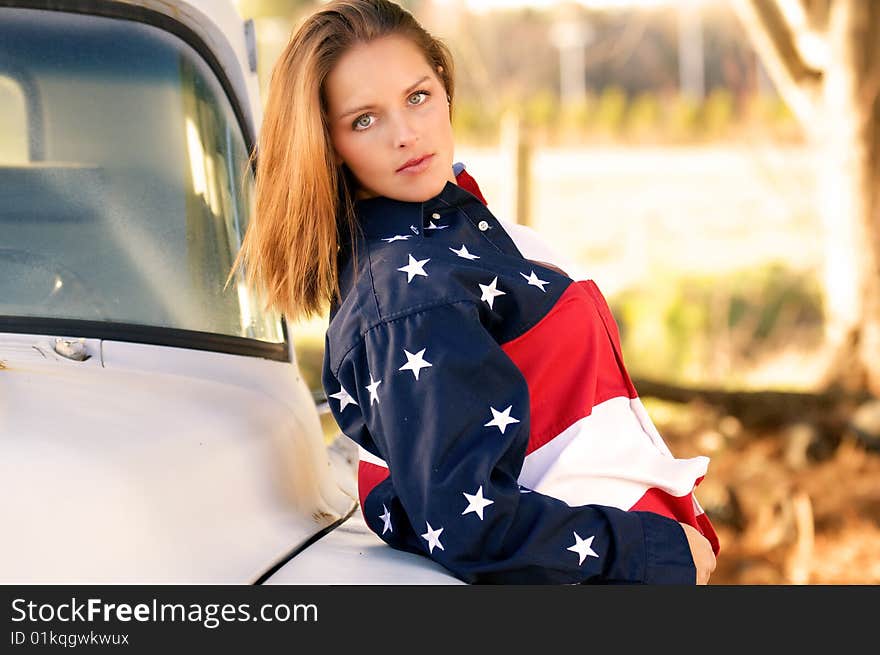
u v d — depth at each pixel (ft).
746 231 50.16
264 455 7.23
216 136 8.57
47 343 7.05
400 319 6.63
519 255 7.47
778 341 37.83
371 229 7.32
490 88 71.87
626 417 7.39
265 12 57.88
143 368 7.34
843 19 29.27
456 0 48.52
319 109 7.15
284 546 6.77
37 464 5.81
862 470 25.17
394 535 7.04
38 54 7.79
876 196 29.45
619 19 101.14
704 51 98.07
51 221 7.53
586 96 98.68
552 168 72.59
